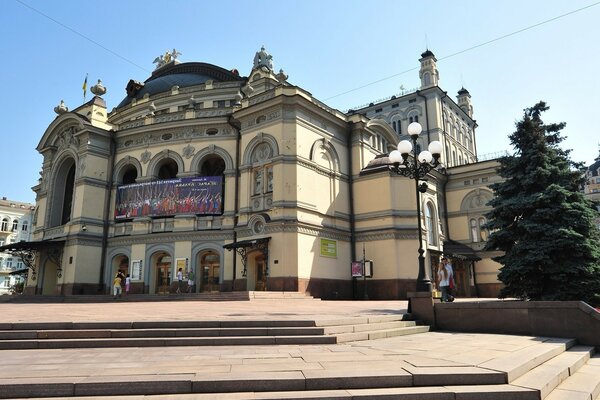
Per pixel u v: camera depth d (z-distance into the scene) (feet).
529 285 62.08
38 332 33.53
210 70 139.13
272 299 78.84
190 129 108.88
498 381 21.76
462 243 134.72
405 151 52.08
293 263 87.25
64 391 19.80
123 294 98.27
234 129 106.01
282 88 95.50
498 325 43.96
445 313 46.93
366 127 111.24
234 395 19.57
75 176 114.01
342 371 22.13
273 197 92.02
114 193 112.98
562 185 65.05
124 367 23.65
